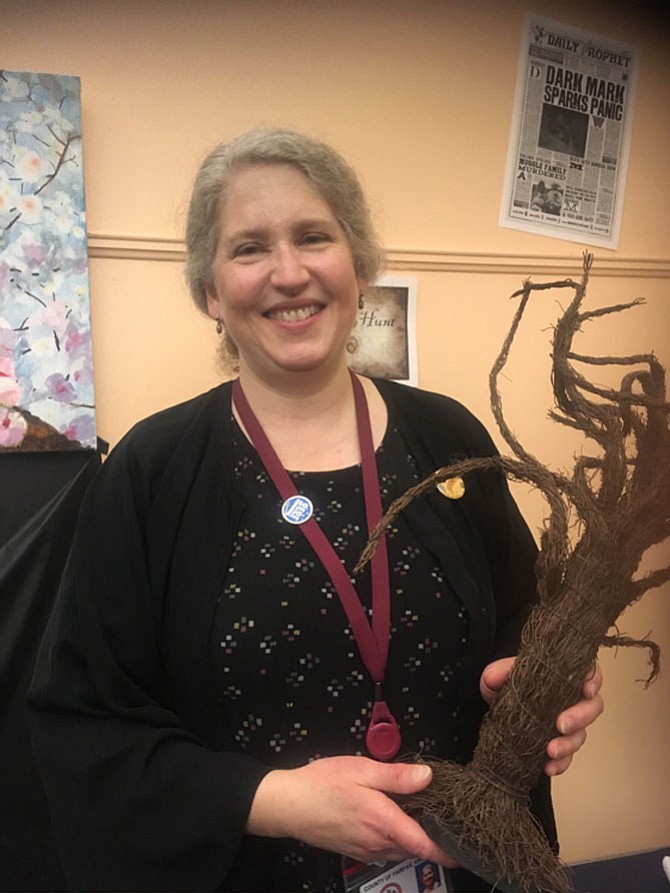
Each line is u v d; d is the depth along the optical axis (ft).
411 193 5.45
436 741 2.97
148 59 4.88
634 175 5.95
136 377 5.05
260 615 2.78
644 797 6.45
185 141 4.98
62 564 4.71
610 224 5.91
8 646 4.58
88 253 4.87
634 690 6.34
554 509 2.64
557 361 2.56
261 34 5.05
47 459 4.87
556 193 5.74
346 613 2.81
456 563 3.04
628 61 5.82
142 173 4.93
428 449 3.34
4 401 4.70
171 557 2.99
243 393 3.27
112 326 4.98
